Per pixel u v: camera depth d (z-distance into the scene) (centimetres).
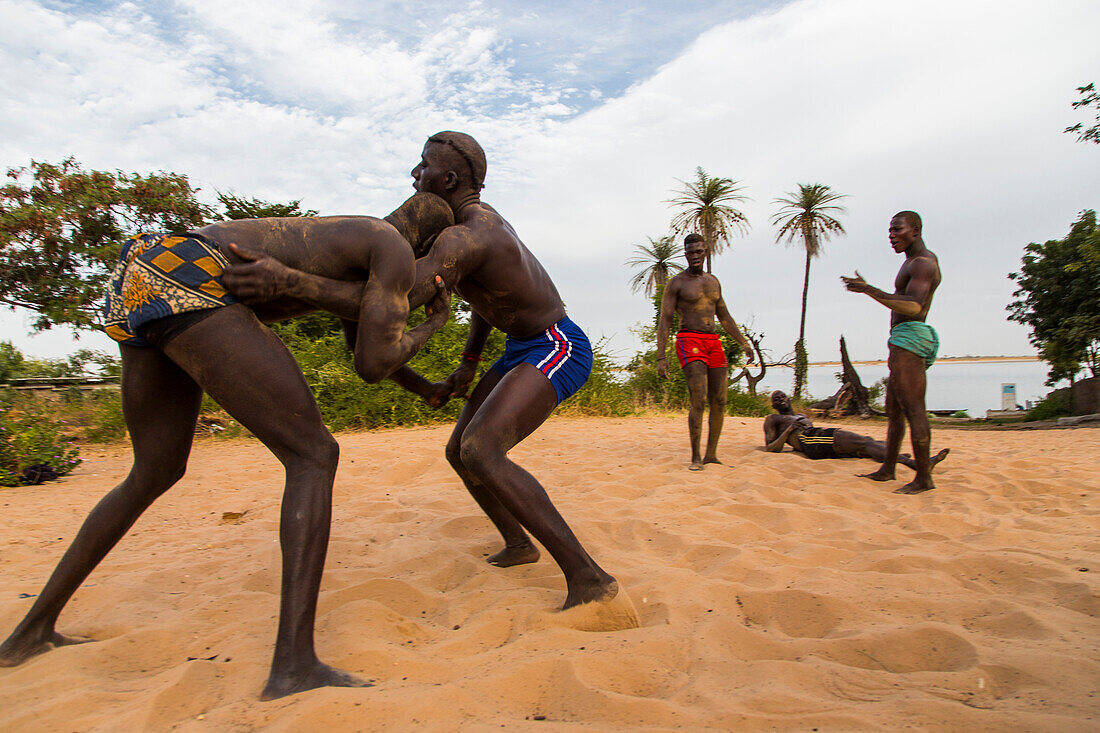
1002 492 518
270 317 232
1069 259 2081
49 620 244
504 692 198
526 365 281
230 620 272
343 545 384
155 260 206
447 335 1178
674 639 238
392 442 887
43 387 1245
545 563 349
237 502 548
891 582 302
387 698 187
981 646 224
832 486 551
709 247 2939
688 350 650
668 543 377
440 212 265
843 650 235
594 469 640
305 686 199
